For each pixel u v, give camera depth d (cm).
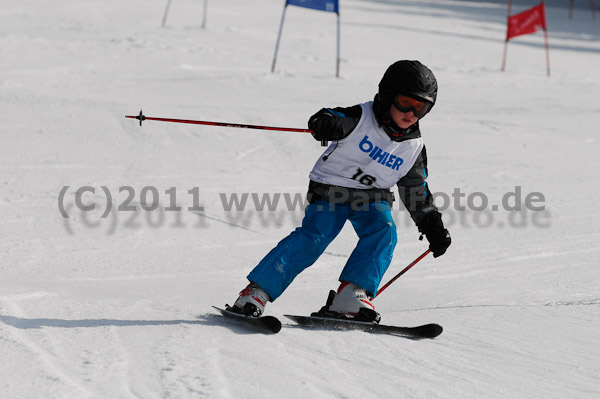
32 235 1212
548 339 684
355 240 1297
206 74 3111
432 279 1065
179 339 579
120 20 4847
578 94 3200
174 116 2253
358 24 5638
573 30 6494
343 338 642
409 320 774
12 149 1814
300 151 1988
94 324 623
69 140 1933
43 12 4978
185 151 1916
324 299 933
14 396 422
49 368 475
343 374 525
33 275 987
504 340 676
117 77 2923
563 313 800
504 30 6038
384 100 674
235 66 3397
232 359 533
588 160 2030
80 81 2797
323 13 6147
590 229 1387
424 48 4684
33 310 671
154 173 1698
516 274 1086
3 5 5141
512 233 1352
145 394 442
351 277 703
